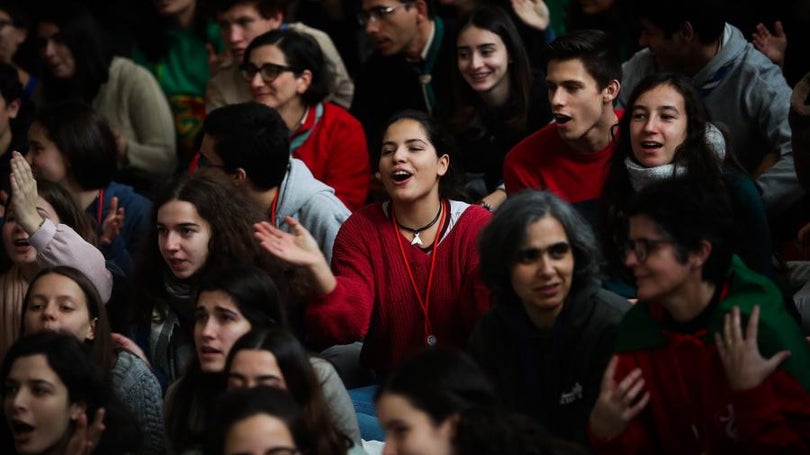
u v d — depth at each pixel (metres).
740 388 8.53
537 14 14.92
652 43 12.88
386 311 11.68
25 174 11.84
